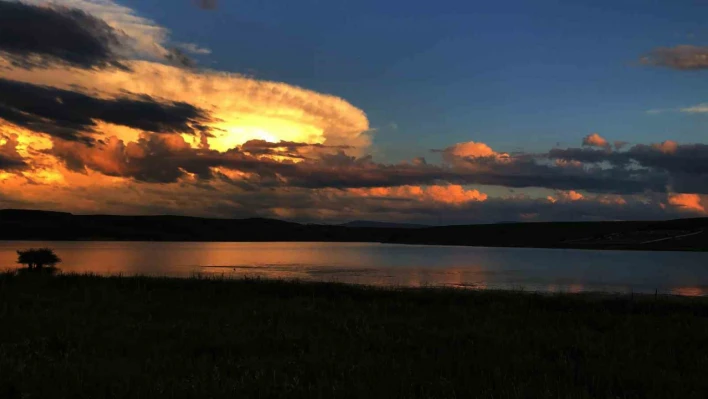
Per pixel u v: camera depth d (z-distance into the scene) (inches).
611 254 4227.4
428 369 321.7
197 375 296.4
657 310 708.0
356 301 754.2
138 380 286.5
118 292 725.9
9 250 3678.6
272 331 454.0
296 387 278.4
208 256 3472.0
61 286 792.9
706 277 1870.1
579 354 383.6
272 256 3639.3
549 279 1744.6
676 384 294.0
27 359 324.5
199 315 552.1
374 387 279.0
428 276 1839.3
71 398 259.6
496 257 3718.0
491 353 369.7
